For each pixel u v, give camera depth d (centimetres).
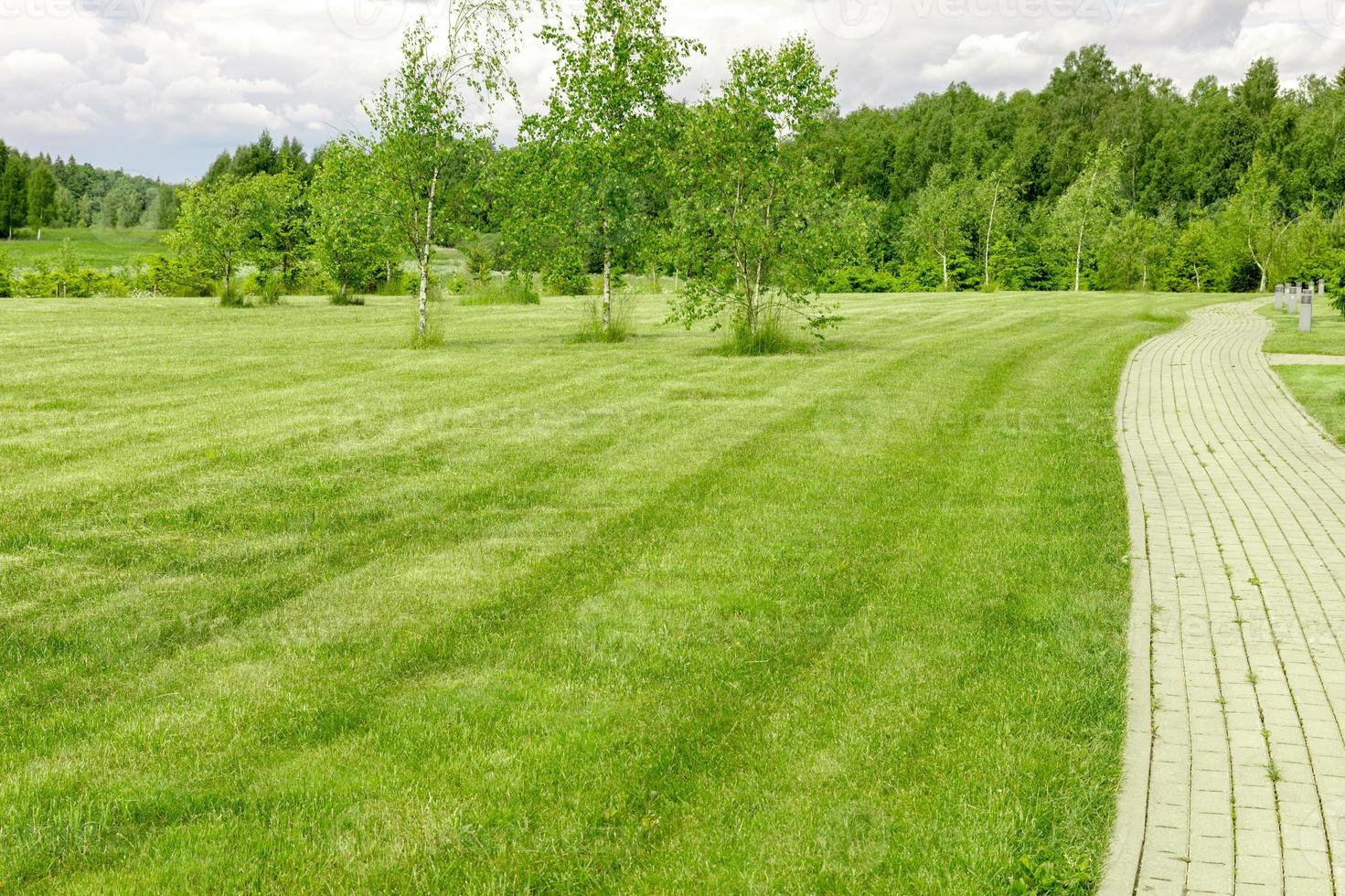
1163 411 1348
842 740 461
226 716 479
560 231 2225
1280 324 2719
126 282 5366
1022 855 368
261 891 352
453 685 518
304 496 875
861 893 352
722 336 2214
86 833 382
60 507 821
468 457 1030
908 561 716
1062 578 678
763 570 696
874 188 9712
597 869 367
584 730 467
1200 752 452
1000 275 6925
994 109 10350
